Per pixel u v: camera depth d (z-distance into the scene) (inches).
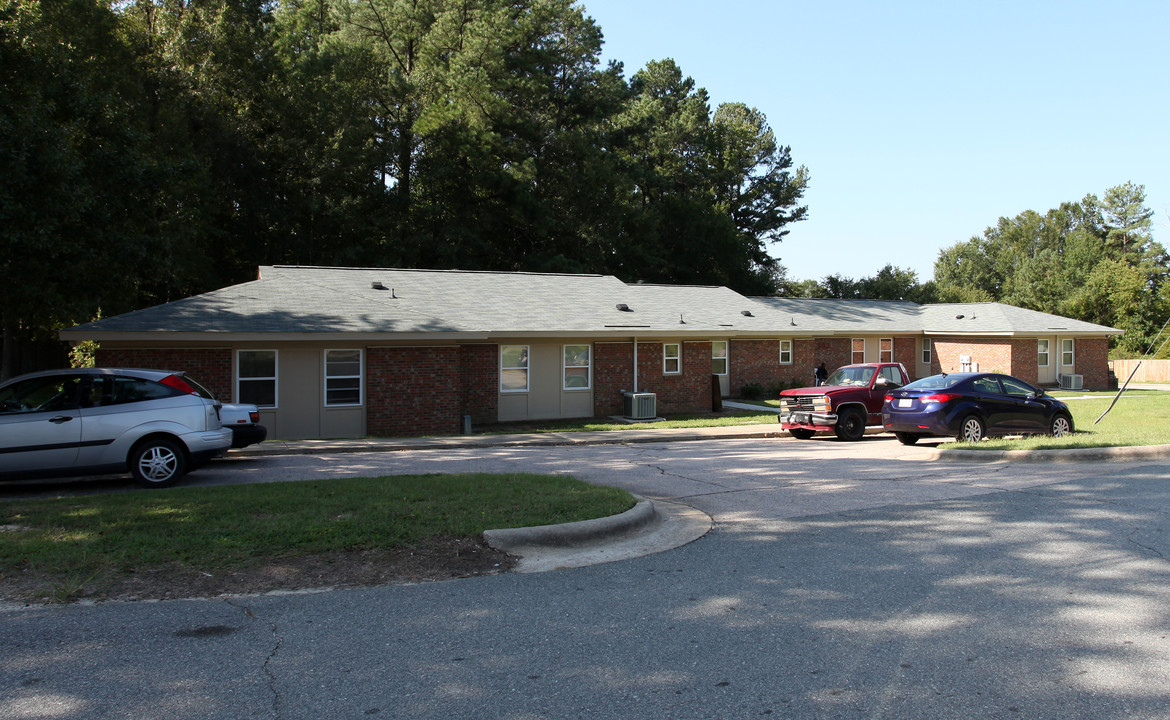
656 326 999.0
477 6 1658.5
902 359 1547.7
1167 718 152.0
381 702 160.2
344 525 290.8
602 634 199.3
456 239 1524.4
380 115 1621.6
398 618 211.2
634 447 682.2
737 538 305.1
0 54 613.9
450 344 817.5
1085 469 479.2
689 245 2006.6
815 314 1497.3
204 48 1273.4
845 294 2325.3
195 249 1190.3
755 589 237.3
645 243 1840.6
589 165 1653.5
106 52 1029.2
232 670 175.9
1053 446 534.0
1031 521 328.5
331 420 776.3
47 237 568.7
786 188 2464.3
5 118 563.5
